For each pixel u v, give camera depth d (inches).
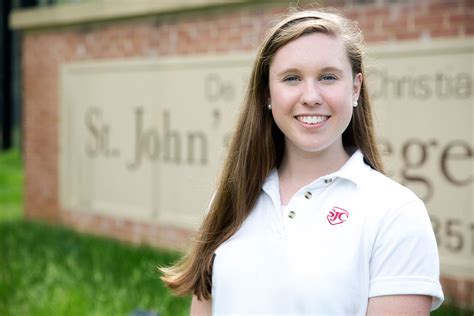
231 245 86.9
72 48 382.0
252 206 88.3
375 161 89.5
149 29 339.9
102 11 354.9
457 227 231.9
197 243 91.7
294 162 87.4
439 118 236.2
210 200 96.6
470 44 227.6
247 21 295.6
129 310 248.1
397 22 246.7
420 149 241.3
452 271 233.0
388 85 249.4
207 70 314.3
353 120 89.2
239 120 90.9
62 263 319.6
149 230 345.1
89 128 376.5
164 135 336.2
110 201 366.9
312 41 81.6
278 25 84.9
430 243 76.7
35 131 409.4
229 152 90.7
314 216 81.8
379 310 76.2
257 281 83.0
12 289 283.1
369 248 77.4
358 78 86.2
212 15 309.7
